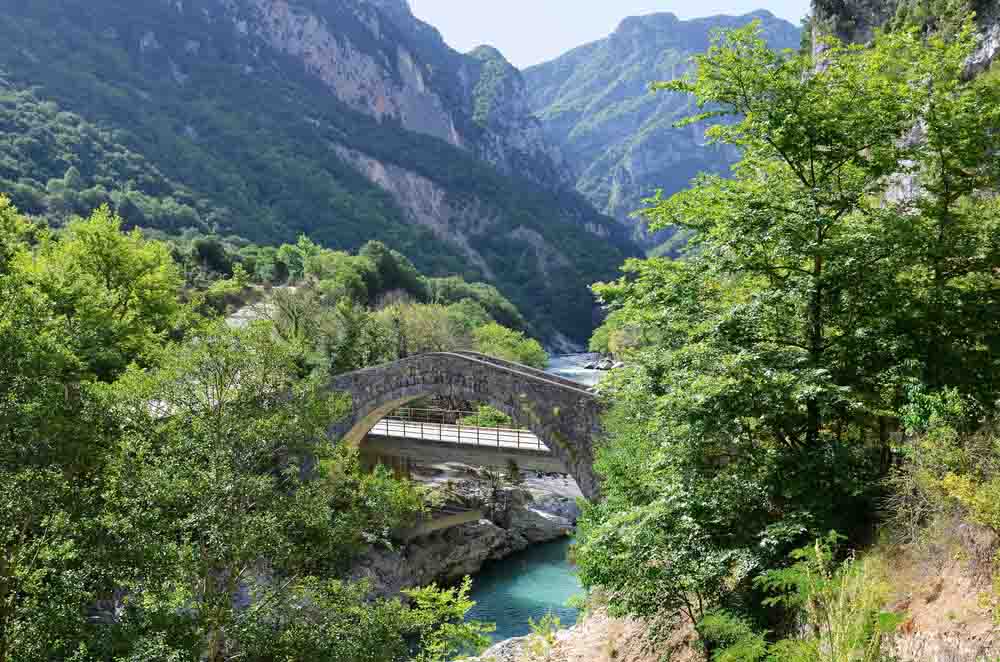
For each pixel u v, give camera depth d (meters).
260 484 15.52
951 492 8.70
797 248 11.87
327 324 43.06
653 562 12.92
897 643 8.43
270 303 43.69
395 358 47.38
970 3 23.27
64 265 26.06
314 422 16.95
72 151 129.88
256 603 16.20
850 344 11.99
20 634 12.97
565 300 195.62
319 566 18.05
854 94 12.23
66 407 15.08
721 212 12.88
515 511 41.88
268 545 15.53
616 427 19.56
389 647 16.17
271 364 16.75
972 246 12.14
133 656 13.32
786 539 10.98
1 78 144.50
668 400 12.27
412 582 32.12
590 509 16.58
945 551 9.24
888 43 12.76
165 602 14.62
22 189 97.94
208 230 131.50
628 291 14.44
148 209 123.00
